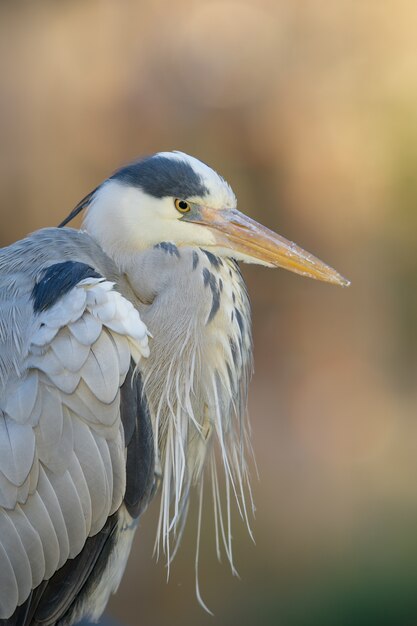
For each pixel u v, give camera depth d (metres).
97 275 5.04
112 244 5.38
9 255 5.20
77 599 5.23
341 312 13.87
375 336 14.11
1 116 12.33
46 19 12.54
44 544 4.79
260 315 13.55
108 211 5.40
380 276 13.99
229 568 10.83
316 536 11.46
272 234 5.47
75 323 4.79
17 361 4.79
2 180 12.32
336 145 13.29
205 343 5.31
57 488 4.76
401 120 13.34
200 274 5.34
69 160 12.47
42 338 4.76
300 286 13.62
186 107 12.79
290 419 13.34
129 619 10.36
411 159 13.42
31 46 12.46
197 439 5.45
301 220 13.40
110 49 12.60
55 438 4.73
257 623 10.36
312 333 13.71
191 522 10.80
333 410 13.57
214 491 5.52
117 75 12.59
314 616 10.37
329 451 13.11
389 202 13.61
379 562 11.01
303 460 12.85
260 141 13.05
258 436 12.99
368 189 13.49
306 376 13.63
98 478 4.81
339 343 13.82
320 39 13.19
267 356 13.55
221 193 5.46
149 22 12.69
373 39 13.27
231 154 13.00
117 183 5.43
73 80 12.48
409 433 13.54
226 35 12.84
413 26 13.23
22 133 12.35
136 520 5.33
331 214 13.49
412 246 13.77
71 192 12.47
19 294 4.97
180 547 10.70
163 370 5.22
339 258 13.73
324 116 13.23
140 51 12.67
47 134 12.41
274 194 13.25
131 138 12.63
